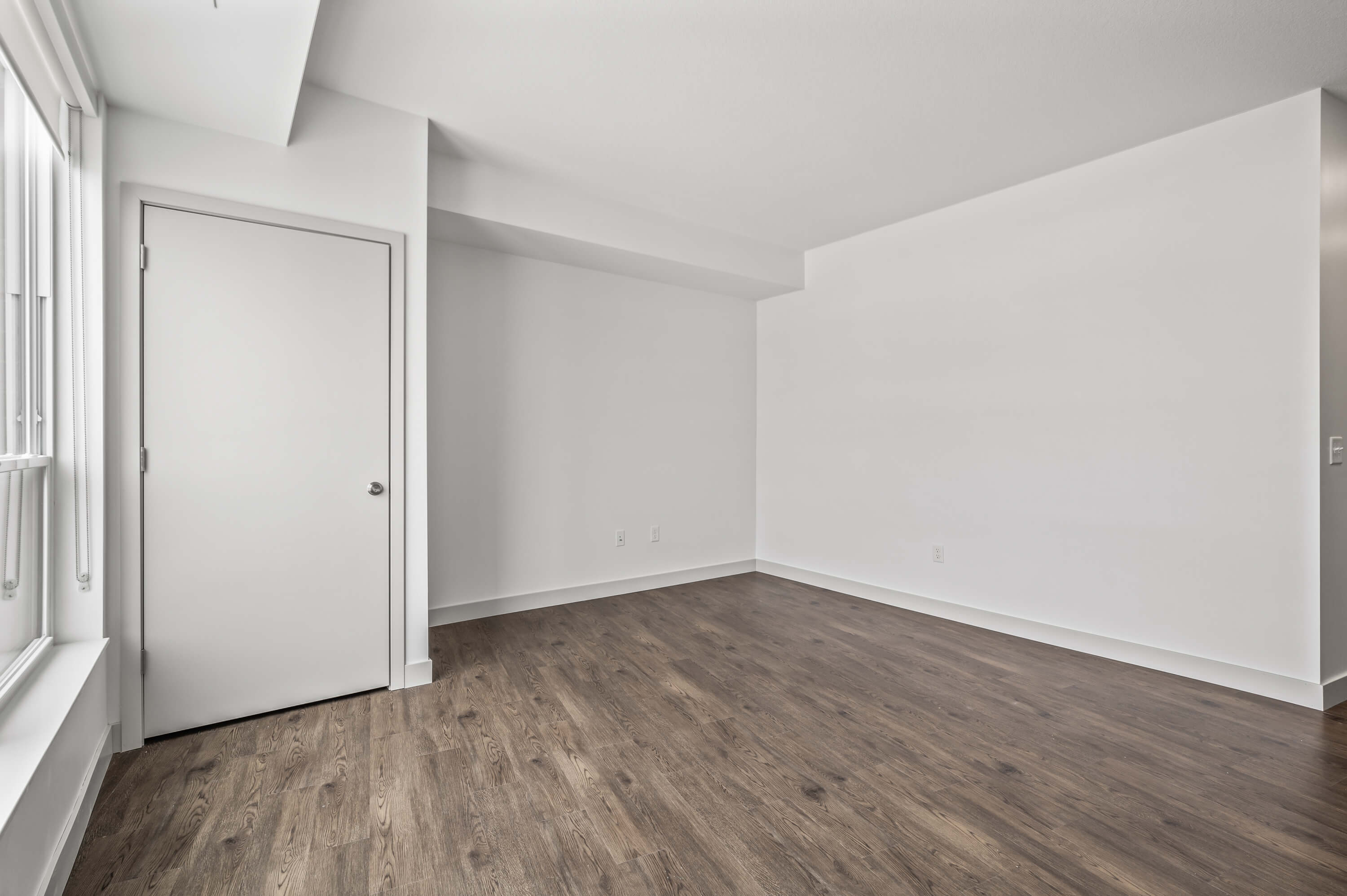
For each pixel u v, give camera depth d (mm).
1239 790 1952
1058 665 3033
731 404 5102
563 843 1705
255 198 2418
